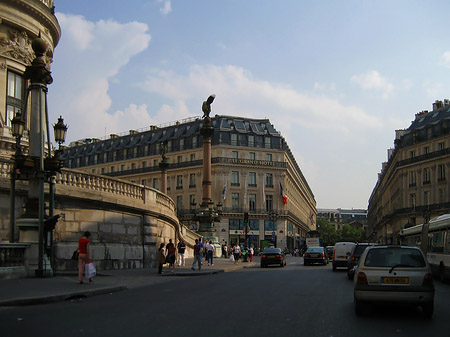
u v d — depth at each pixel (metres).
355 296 11.14
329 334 8.88
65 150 107.25
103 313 11.14
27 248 18.41
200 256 28.53
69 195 23.17
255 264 43.03
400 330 9.39
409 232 33.03
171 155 84.94
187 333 8.78
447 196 65.44
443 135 66.81
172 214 33.75
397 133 86.19
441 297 15.69
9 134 30.64
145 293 15.76
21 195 22.52
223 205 78.50
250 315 10.94
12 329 9.09
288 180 91.69
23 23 32.38
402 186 74.25
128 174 90.12
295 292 16.38
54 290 14.45
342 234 197.62
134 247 27.45
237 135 81.19
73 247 23.34
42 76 19.36
